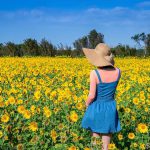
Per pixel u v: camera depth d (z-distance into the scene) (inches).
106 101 187.5
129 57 1109.1
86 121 189.2
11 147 190.7
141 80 434.0
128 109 247.0
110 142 199.6
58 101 275.9
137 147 200.5
